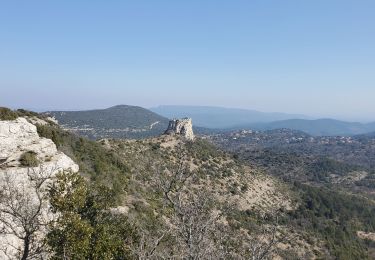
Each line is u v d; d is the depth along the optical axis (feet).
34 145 94.17
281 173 588.50
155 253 57.77
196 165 294.87
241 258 55.11
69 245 67.00
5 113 161.68
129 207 126.72
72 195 72.74
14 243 71.77
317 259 188.44
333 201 372.38
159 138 335.47
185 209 58.70
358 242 285.64
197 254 53.26
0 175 78.79
